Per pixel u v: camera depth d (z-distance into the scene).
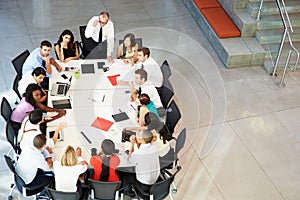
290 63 7.18
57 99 5.37
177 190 5.27
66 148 4.36
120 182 4.41
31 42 7.30
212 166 5.59
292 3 7.54
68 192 4.32
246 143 5.95
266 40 7.25
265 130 6.16
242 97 6.67
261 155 5.80
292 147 5.95
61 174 4.35
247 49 7.20
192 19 8.22
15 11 7.95
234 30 7.43
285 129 6.20
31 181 4.57
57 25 7.72
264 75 7.12
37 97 5.16
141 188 4.70
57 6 8.19
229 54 7.06
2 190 5.12
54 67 5.87
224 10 7.90
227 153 5.78
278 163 5.71
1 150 5.55
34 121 4.74
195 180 5.40
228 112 6.39
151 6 8.44
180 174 5.45
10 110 5.29
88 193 4.69
